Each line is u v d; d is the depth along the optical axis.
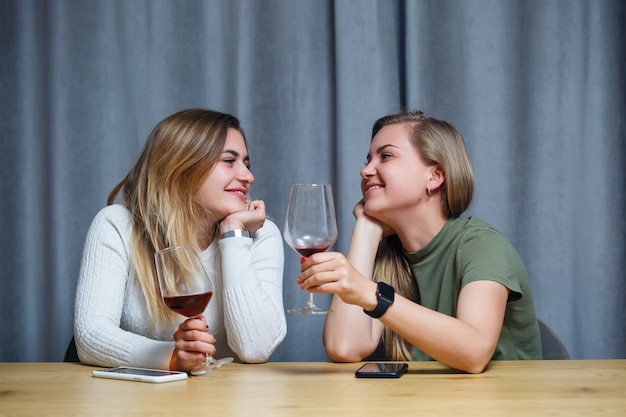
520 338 1.83
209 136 1.81
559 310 2.55
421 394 1.13
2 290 2.67
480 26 2.56
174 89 2.64
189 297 1.31
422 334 1.37
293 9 2.62
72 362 1.67
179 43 2.64
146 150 1.87
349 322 1.72
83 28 2.65
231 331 1.68
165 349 1.45
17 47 2.68
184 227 1.80
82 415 0.99
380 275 1.92
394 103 2.54
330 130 2.62
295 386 1.21
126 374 1.31
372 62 2.54
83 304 1.71
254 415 0.98
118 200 2.46
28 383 1.27
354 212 1.94
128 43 2.65
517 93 2.56
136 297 1.80
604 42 2.57
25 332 2.66
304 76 2.61
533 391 1.15
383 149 1.83
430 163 1.82
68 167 2.63
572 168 2.56
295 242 1.39
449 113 2.56
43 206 2.68
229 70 2.63
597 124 2.56
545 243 2.56
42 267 2.67
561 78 2.57
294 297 2.58
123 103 2.65
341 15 2.54
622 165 2.56
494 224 2.55
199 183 1.80
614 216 2.55
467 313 1.52
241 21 2.60
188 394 1.15
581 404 1.05
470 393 1.14
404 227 1.85
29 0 2.69
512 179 2.55
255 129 2.60
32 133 2.69
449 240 1.80
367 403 1.06
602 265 2.55
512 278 1.61
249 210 1.83
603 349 2.54
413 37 2.54
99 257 1.77
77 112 2.64
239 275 1.68
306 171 2.61
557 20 2.57
